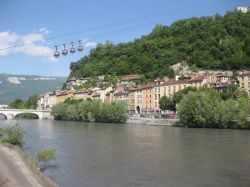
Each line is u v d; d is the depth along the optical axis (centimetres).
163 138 9819
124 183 4628
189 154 6844
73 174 5153
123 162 6106
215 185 4491
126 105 18775
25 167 4325
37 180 3578
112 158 6525
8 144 6234
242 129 12412
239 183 4575
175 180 4759
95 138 10200
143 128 13950
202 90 15550
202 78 18500
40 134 11831
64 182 4684
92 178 4906
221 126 13088
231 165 5688
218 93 15738
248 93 17100
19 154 5209
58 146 8381
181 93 16588
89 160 6331
